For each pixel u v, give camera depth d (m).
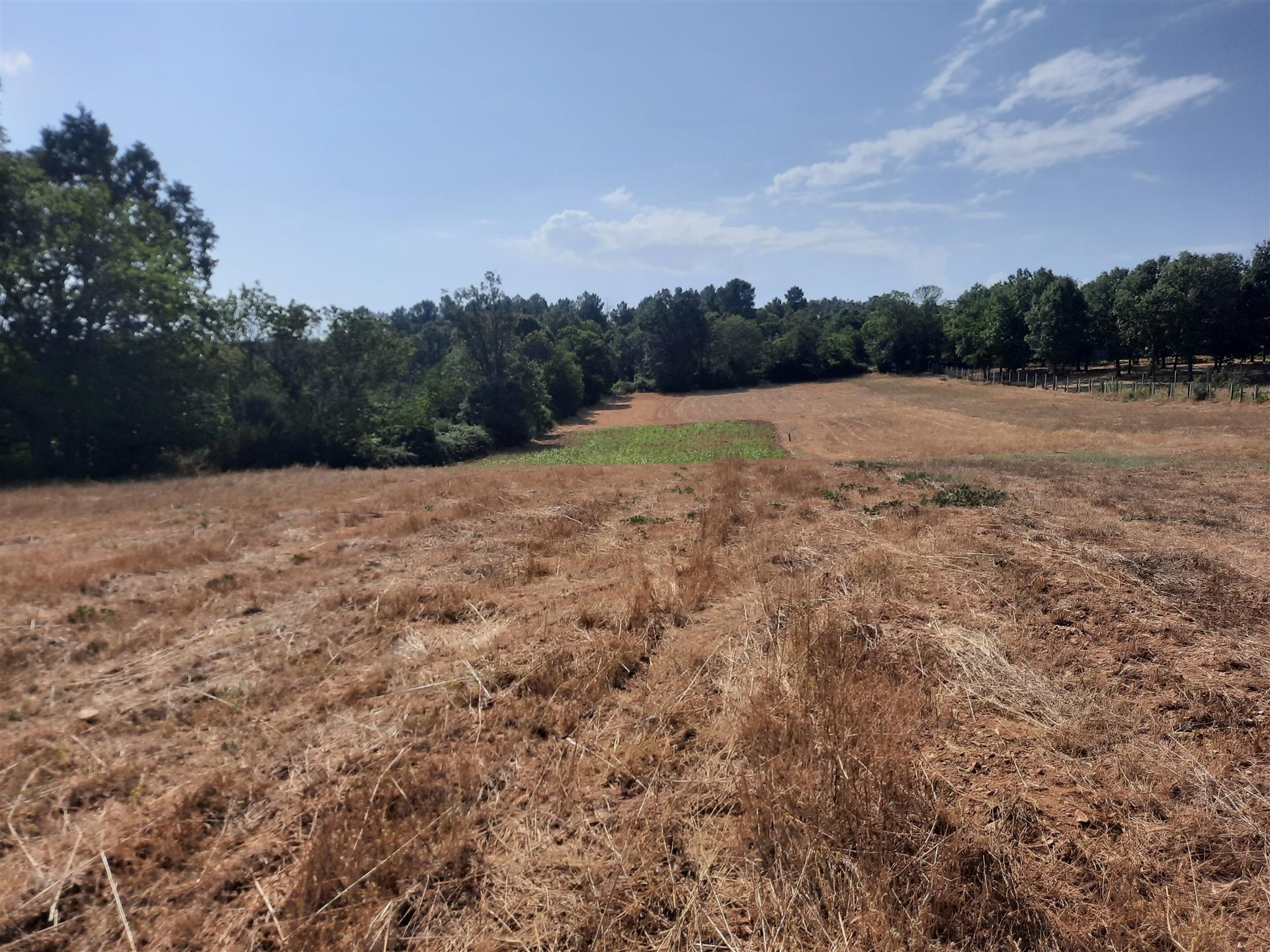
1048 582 6.34
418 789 3.70
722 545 8.66
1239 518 9.12
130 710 4.64
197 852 3.32
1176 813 3.43
